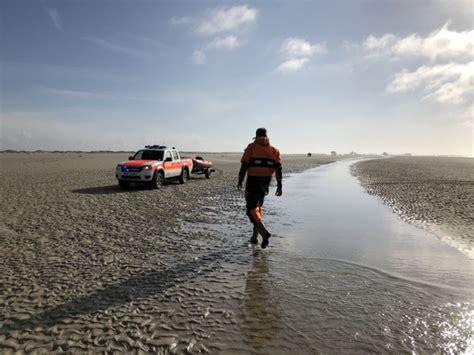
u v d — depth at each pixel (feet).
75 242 20.33
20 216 28.04
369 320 10.79
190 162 64.49
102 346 9.27
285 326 10.39
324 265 16.34
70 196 40.70
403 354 8.89
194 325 10.43
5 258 17.13
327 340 9.59
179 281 14.17
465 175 88.43
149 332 10.00
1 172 79.71
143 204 35.70
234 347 9.22
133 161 51.08
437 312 11.37
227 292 13.01
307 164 170.91
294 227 25.27
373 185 60.75
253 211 17.97
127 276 14.74
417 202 38.91
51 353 8.95
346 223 26.89
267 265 16.33
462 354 8.92
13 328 10.23
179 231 23.66
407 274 15.14
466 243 20.75
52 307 11.65
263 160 17.39
